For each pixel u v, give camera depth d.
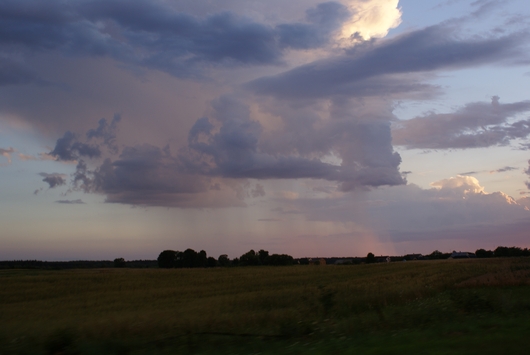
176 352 10.74
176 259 118.31
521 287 28.08
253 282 50.34
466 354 7.96
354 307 17.94
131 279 55.97
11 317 23.89
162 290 43.03
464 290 25.05
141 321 14.98
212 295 36.97
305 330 12.49
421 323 12.92
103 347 11.12
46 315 24.98
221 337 12.19
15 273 75.06
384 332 11.73
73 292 43.50
